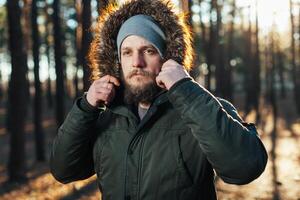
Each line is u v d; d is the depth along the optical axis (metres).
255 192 9.75
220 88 29.59
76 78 23.12
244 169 1.95
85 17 8.60
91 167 2.45
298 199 9.16
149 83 2.14
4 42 39.53
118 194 2.17
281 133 23.53
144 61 2.13
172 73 2.04
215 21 25.06
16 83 12.23
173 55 2.16
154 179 2.09
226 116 1.98
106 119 2.28
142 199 2.11
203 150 1.99
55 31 15.97
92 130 2.27
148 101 2.18
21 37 12.09
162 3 2.21
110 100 2.20
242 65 49.91
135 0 2.24
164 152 2.10
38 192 10.80
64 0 33.41
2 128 30.02
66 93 38.22
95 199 9.72
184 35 2.20
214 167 2.00
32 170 14.33
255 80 32.41
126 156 2.16
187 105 1.98
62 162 2.29
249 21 31.16
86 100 2.20
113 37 2.27
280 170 12.34
